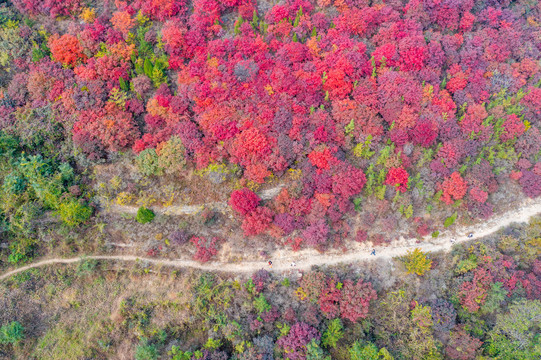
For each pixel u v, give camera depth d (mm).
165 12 49156
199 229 45812
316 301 42469
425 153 47406
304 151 46125
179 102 45594
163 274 44281
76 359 40844
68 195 43875
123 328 42344
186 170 46688
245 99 46750
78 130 45062
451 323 42250
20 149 45906
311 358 39469
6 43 46562
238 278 44625
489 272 44312
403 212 47188
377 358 40406
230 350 42094
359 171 45062
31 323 42438
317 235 44531
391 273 45906
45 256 44844
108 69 46125
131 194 45969
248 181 46250
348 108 46750
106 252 45031
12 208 43938
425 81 49750
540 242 47125
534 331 42438
